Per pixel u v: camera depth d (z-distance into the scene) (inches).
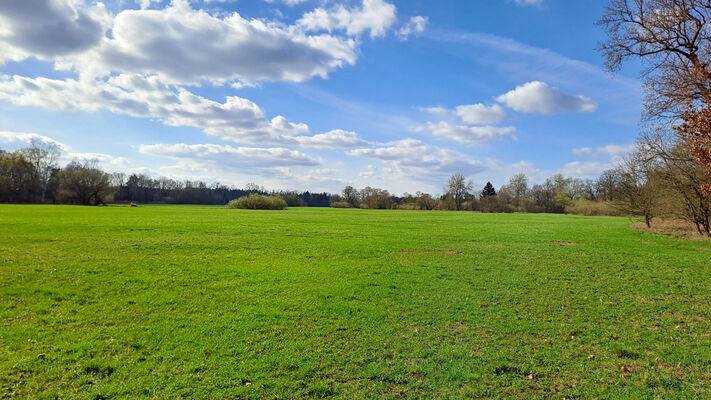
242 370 280.5
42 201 4407.0
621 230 1403.8
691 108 768.9
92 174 4030.5
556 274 609.9
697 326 374.3
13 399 239.9
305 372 278.1
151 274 587.2
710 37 843.4
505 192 5019.7
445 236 1160.2
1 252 747.4
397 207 4763.8
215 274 593.9
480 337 346.6
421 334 352.8
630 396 249.1
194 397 244.8
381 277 581.6
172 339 335.6
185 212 2529.5
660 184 1236.5
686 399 245.6
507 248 903.7
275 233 1189.7
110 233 1097.4
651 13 924.6
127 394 248.4
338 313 409.1
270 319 388.8
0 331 349.7
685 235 1186.0
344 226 1488.7
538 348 323.0
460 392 254.1
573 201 4313.5
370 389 256.8
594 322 386.9
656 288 522.0
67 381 263.1
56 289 491.2
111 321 381.1
